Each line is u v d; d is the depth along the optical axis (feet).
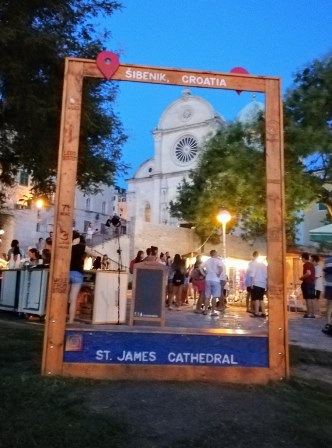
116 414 15.64
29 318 36.96
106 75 20.72
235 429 15.08
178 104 188.14
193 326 34.45
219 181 52.47
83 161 44.32
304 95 47.11
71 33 41.39
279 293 20.62
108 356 19.54
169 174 183.73
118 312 31.76
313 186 49.70
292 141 46.19
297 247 87.81
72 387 17.95
